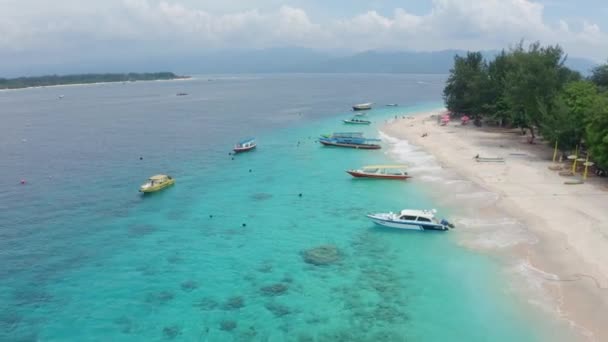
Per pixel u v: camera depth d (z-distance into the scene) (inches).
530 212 1898.4
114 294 1421.0
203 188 2556.6
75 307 1353.3
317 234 1857.8
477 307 1277.1
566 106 2576.3
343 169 2915.8
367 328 1207.6
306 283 1457.9
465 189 2287.2
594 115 2225.6
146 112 6943.9
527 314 1225.4
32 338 1207.6
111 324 1262.3
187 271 1562.5
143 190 2439.7
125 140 4200.3
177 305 1348.4
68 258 1688.0
